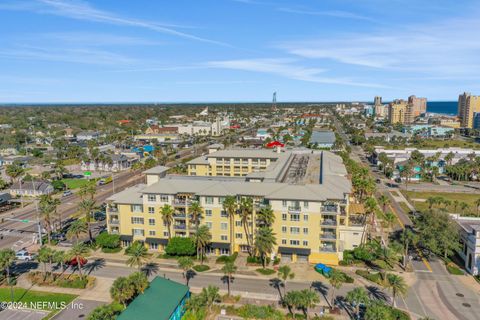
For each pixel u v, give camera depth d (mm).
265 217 98250
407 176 188125
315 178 133000
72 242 116875
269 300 82062
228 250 106500
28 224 133250
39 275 95000
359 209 133250
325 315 75562
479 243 92062
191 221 108188
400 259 102938
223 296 83625
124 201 112438
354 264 99562
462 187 189250
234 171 184000
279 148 190625
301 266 99000
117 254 108188
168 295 74750
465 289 86625
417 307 78812
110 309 67438
